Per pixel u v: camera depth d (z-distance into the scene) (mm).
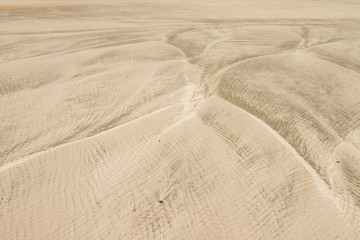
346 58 11664
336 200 5133
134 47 13031
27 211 4902
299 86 9141
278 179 5531
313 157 6168
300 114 7684
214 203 5078
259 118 7543
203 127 7078
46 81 9406
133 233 4633
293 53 12156
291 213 4883
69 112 7789
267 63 11000
